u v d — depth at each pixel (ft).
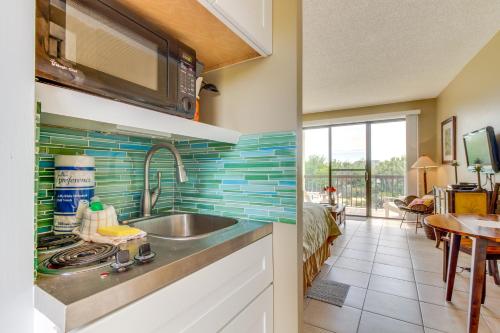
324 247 8.84
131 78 2.58
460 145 12.24
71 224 2.94
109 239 2.66
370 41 9.37
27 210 1.64
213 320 2.58
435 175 15.99
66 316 1.48
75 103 2.21
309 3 7.30
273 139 3.92
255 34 3.51
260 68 4.07
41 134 2.93
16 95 1.60
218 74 4.47
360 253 10.52
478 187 9.54
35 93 1.84
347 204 19.12
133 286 1.85
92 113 2.38
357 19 8.06
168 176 4.76
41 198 2.91
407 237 12.91
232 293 2.89
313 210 8.73
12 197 1.57
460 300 6.76
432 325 5.75
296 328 3.68
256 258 3.39
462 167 12.02
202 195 4.56
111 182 3.69
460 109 12.19
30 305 1.66
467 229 5.40
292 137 3.76
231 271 2.86
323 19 8.05
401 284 7.73
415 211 13.71
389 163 17.80
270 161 3.93
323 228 8.63
